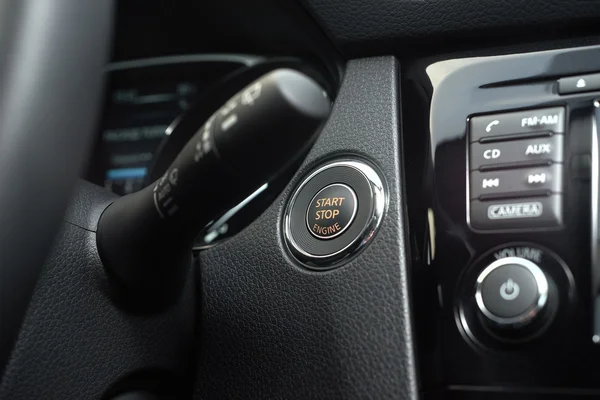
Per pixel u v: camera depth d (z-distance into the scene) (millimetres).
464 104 615
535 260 562
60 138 459
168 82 895
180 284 574
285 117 433
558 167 576
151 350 582
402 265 557
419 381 539
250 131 447
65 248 555
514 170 585
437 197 598
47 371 531
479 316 562
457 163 602
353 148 614
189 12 826
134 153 875
